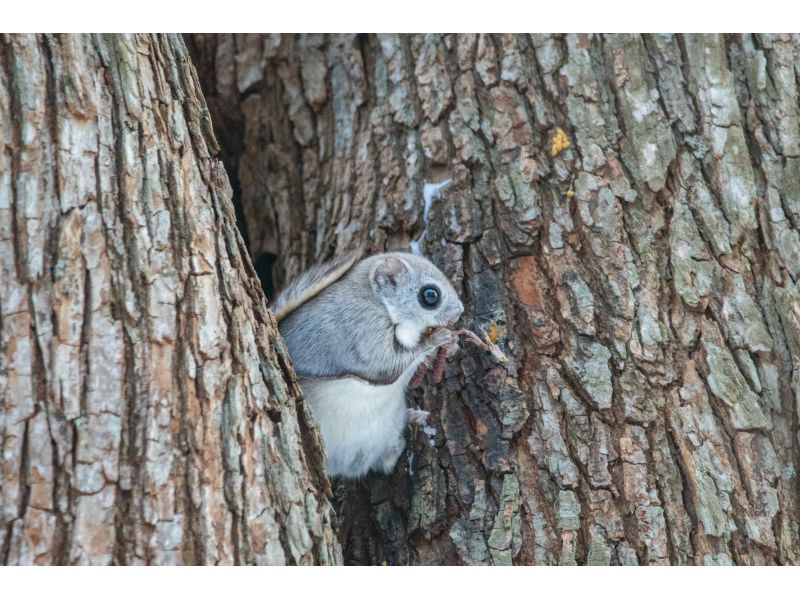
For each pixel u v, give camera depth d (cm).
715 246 789
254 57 1016
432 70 920
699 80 851
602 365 748
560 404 742
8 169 577
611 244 792
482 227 834
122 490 545
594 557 682
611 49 871
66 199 580
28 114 586
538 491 714
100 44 625
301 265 956
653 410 732
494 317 794
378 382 819
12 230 569
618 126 844
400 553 731
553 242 805
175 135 640
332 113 981
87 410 550
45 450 540
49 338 556
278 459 595
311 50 998
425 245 862
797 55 865
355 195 923
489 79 889
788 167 820
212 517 555
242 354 606
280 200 988
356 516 769
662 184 815
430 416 795
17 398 545
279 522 576
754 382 742
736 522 694
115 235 586
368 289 843
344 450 810
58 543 530
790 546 692
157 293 584
